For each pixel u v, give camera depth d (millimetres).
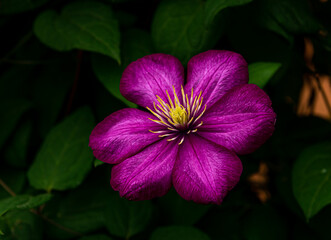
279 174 588
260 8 515
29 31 594
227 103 451
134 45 531
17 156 582
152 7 570
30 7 540
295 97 647
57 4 558
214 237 572
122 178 446
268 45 543
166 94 474
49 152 542
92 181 568
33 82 605
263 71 476
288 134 604
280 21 511
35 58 602
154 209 548
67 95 604
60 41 508
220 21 511
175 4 524
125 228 537
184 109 457
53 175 535
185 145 453
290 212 582
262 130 435
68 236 552
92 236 531
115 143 455
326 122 604
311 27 513
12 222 542
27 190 575
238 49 544
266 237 564
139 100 473
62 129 546
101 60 519
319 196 505
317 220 556
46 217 552
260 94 442
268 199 603
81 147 539
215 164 438
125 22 559
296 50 562
